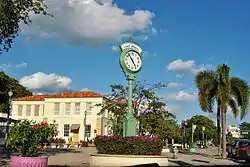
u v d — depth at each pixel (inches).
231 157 1433.3
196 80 1453.0
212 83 1433.3
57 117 2566.4
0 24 881.5
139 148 896.9
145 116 1519.4
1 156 1005.2
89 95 2522.1
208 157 1444.4
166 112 1574.8
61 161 964.0
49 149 1592.0
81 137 2488.9
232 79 1446.9
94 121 2484.0
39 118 2618.1
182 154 1660.9
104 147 911.0
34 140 606.5
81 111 2522.1
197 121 3878.0
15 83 2979.8
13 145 602.5
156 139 918.4
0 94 2114.9
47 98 2600.9
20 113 2652.6
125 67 975.0
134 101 1536.7
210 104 1448.1
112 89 1581.0
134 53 986.1
